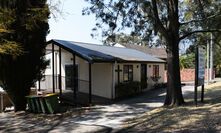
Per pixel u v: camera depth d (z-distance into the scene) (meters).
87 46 25.92
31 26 17.11
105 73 24.08
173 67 16.12
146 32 17.20
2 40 15.88
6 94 20.05
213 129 10.10
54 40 22.28
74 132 13.04
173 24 15.98
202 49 15.76
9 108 20.30
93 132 12.85
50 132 13.28
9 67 18.17
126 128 12.73
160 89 31.52
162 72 35.00
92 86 24.69
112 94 23.55
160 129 11.28
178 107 15.18
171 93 16.22
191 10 17.48
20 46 17.09
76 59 25.19
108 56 23.48
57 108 18.20
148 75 30.97
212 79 40.81
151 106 19.00
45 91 23.48
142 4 15.58
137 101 21.86
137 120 14.09
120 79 25.33
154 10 15.52
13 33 16.88
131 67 27.47
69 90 25.00
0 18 15.13
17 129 14.29
